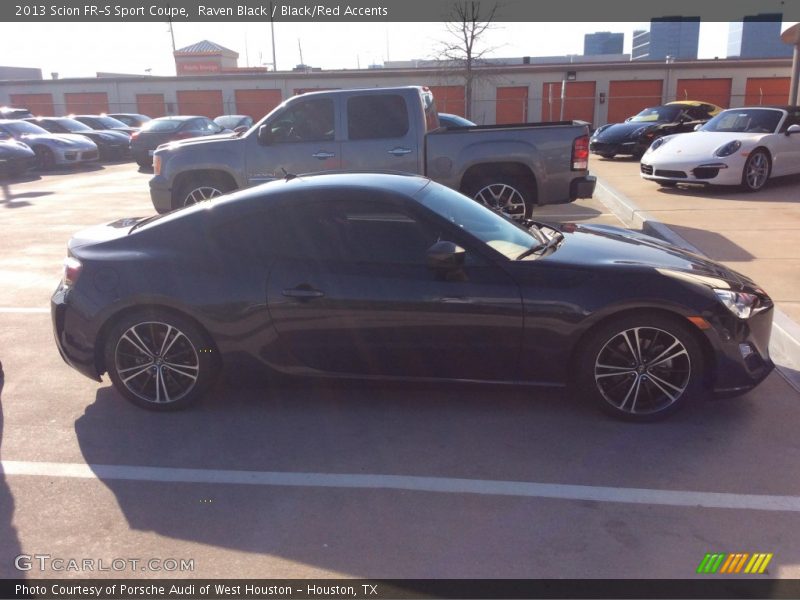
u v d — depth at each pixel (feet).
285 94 119.75
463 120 47.47
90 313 13.92
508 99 116.78
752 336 13.34
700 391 13.44
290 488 11.48
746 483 11.40
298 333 13.69
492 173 28.09
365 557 9.70
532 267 13.34
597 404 13.51
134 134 68.08
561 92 116.26
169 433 13.48
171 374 14.23
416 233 13.64
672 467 11.91
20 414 14.34
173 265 13.88
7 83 126.41
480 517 10.59
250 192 14.60
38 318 20.51
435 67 115.34
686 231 27.71
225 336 13.76
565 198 27.96
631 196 36.94
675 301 12.77
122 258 14.07
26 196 47.11
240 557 9.76
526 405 14.32
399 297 13.29
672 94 115.34
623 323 13.05
